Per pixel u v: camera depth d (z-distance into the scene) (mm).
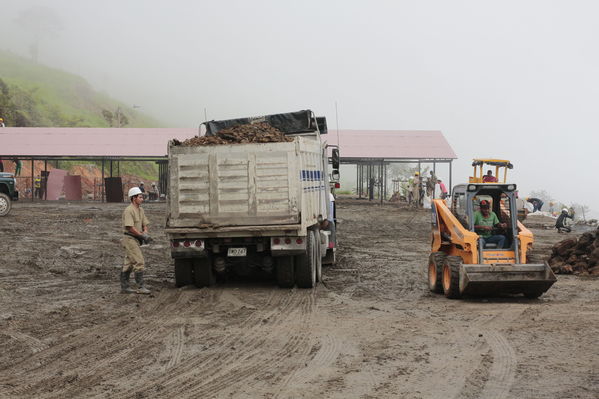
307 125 14484
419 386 6215
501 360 7113
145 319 9539
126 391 6129
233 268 13398
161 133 50875
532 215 39062
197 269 12336
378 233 25688
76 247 18906
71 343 8062
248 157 11617
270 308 10445
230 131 12352
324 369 6832
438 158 47375
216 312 10094
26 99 98812
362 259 17531
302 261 12219
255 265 12633
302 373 6688
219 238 11945
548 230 27891
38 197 48125
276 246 11695
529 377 6453
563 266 14266
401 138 50531
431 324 9078
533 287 10633
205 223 11680
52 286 12648
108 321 9414
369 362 7102
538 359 7137
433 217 12172
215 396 5957
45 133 49594
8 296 11500
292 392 6051
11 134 49188
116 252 18312
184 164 11719
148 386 6277
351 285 12953
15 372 6820
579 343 7820
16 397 5977
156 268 15445
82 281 13344
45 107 104500
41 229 23750
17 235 21609
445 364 6988
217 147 11672
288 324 9172
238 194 11633
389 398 5859
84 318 9609
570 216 26547
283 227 11516
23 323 9234
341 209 39844
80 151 46469
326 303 10891
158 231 24797
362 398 5863
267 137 12070
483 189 10977
